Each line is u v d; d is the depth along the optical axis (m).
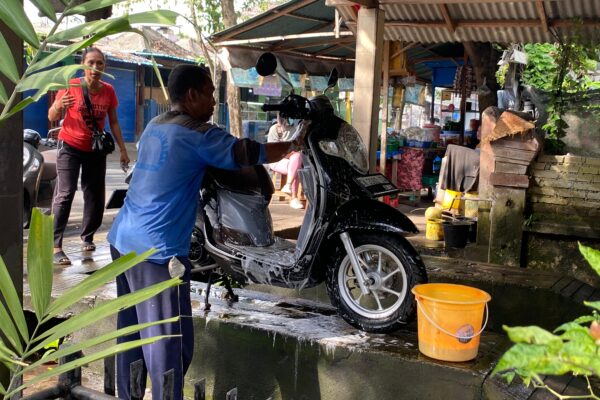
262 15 8.48
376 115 5.40
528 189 5.93
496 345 3.37
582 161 5.73
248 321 3.65
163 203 2.96
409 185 11.20
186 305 3.11
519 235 5.86
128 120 23.55
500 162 5.88
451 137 12.55
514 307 4.38
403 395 3.09
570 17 6.15
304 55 11.01
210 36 9.18
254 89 12.55
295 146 3.26
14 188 2.43
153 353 2.96
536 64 7.10
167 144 2.96
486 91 10.00
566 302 4.16
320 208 3.39
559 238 5.83
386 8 6.39
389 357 3.12
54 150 8.44
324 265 3.55
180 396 3.01
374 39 5.29
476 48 9.94
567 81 6.74
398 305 3.32
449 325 3.00
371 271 3.44
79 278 4.54
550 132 6.49
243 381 3.60
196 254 4.07
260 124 20.47
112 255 3.17
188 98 3.07
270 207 9.02
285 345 3.44
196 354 3.75
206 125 3.01
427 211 6.73
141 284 2.97
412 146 11.57
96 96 4.92
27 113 20.48
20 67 2.33
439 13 6.36
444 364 3.02
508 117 5.89
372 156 5.39
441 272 4.64
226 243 3.74
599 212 5.67
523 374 1.28
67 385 2.07
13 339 1.56
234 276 3.81
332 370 3.30
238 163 3.00
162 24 1.60
